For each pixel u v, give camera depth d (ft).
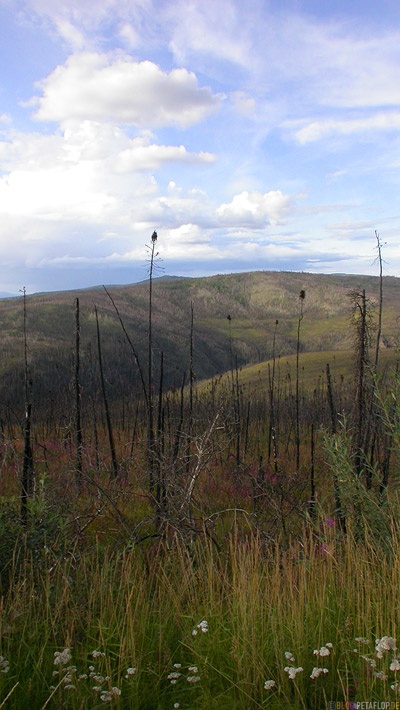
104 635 10.39
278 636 9.64
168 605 11.75
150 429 26.11
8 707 8.03
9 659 9.02
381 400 16.57
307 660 9.01
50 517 15.71
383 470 23.95
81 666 9.43
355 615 10.32
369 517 14.66
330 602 11.14
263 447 62.28
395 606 10.30
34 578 12.76
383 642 8.16
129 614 10.28
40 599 11.19
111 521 20.94
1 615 10.00
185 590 12.46
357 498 15.31
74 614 10.83
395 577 10.99
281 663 8.68
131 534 16.24
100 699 8.25
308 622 10.22
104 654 9.12
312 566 12.69
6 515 14.83
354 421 23.03
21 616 10.59
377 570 12.27
